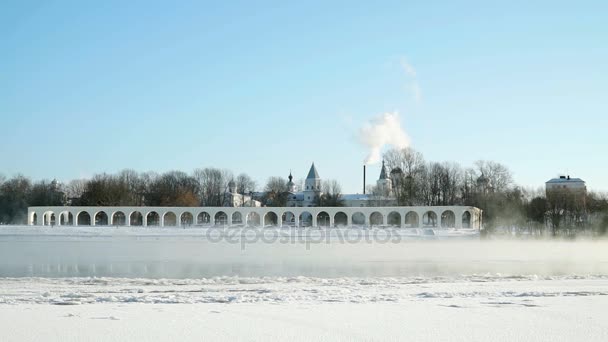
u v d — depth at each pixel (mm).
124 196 143375
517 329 19172
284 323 20094
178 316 21422
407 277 39625
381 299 26172
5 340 17406
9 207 156625
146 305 24250
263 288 31547
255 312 22328
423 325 19797
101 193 139500
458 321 20531
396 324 19969
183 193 153000
